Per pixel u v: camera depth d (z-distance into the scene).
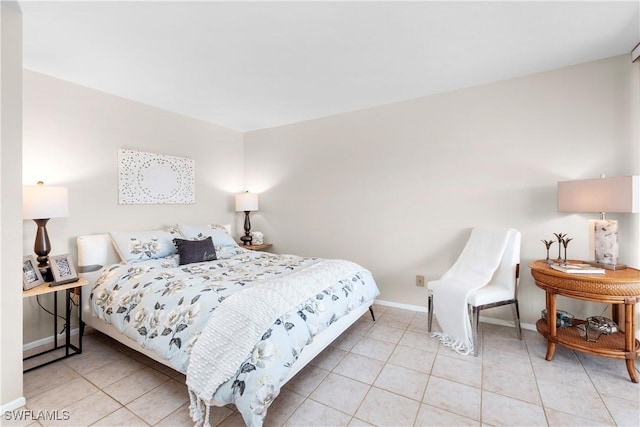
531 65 2.45
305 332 1.72
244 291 1.82
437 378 1.94
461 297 2.33
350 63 2.38
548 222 2.55
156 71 2.49
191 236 3.13
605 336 2.09
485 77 2.67
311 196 3.88
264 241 4.31
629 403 1.66
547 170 2.55
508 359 2.16
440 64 2.41
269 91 2.95
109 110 2.93
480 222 2.84
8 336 1.65
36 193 2.17
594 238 2.23
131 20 1.79
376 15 1.77
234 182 4.32
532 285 2.62
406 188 3.22
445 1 1.65
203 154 3.88
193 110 3.48
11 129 1.64
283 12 1.74
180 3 1.64
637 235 2.20
